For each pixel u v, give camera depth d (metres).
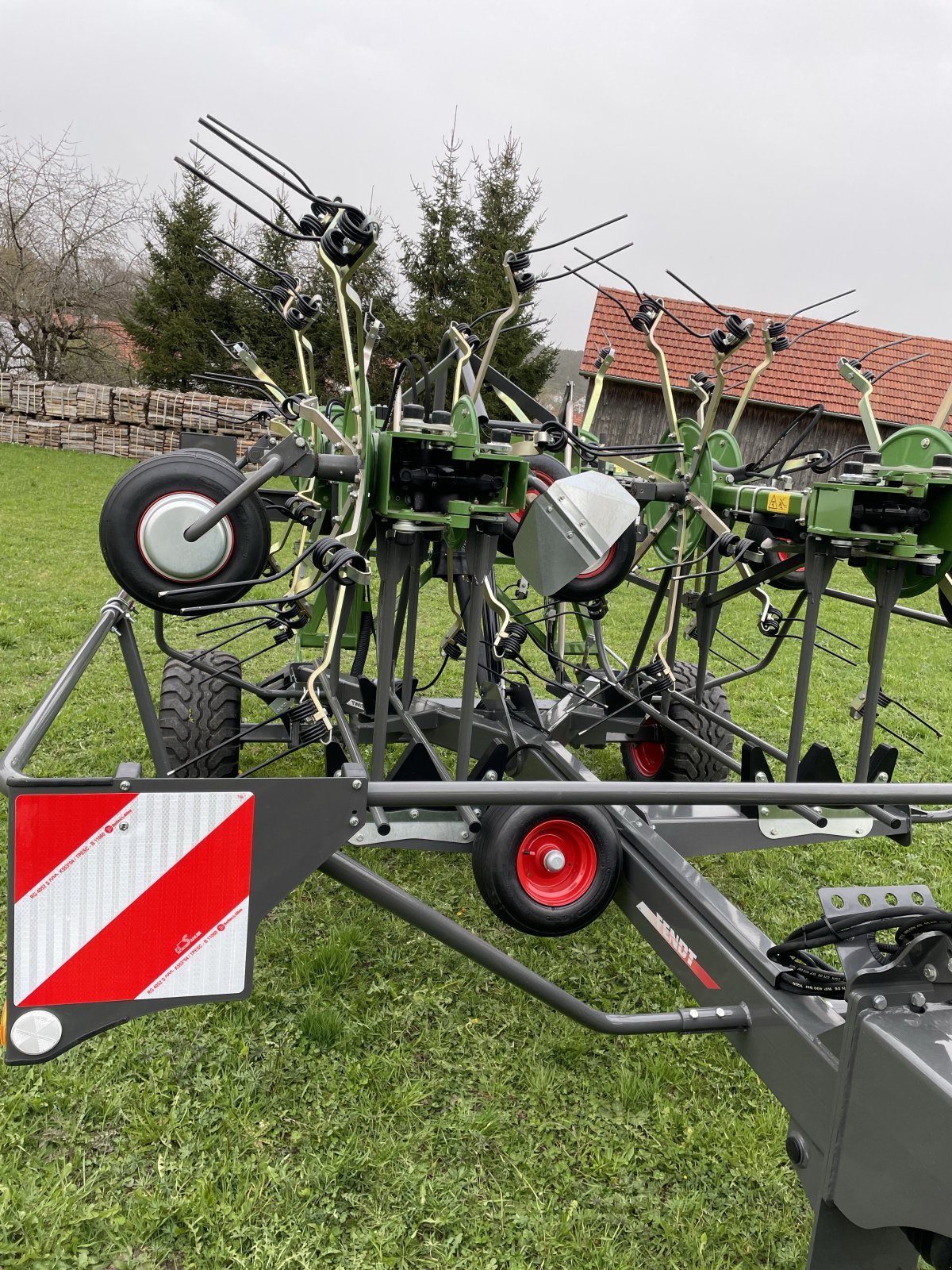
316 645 4.31
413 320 25.38
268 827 1.72
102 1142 2.22
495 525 2.79
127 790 1.62
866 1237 1.76
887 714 6.73
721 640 9.04
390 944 3.19
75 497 13.94
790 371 18.72
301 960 3.01
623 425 19.17
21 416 20.58
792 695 7.02
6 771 1.59
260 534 2.48
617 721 4.23
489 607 3.68
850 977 1.81
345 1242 2.01
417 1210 2.10
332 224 2.40
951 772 5.52
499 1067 2.61
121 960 1.68
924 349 19.58
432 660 7.07
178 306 26.84
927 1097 1.45
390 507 2.66
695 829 2.92
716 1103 2.53
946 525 3.02
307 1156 2.22
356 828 1.75
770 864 4.15
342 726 3.05
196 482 2.40
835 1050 1.75
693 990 2.35
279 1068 2.52
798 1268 2.03
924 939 1.63
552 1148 2.33
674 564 3.79
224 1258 1.94
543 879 2.70
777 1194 2.22
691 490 3.82
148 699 2.68
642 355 18.81
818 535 3.15
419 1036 2.71
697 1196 2.19
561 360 26.22
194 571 2.42
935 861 4.28
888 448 3.47
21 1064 1.65
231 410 20.77
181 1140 2.23
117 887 1.65
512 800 1.74
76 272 28.17
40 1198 2.03
